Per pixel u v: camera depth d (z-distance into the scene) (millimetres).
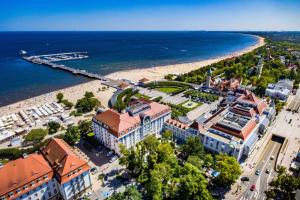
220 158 112000
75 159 99188
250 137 132500
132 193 92750
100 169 121625
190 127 141875
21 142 151250
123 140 130250
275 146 142875
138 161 112312
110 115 136000
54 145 106250
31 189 90250
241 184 110812
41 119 188000
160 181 97500
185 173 99812
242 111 151500
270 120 166500
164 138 146625
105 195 104500
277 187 102875
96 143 142625
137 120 137500
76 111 199750
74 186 99875
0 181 85125
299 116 182750
